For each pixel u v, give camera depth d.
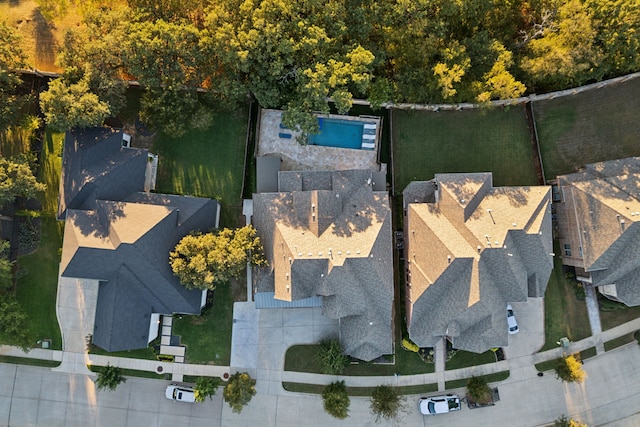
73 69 41.38
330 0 40.09
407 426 47.97
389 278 43.06
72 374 48.00
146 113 44.16
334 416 45.38
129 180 44.31
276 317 47.66
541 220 42.47
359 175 44.34
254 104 47.03
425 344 44.72
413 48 41.19
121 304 43.84
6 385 48.50
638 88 46.66
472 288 41.69
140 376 47.84
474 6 40.31
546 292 47.59
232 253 40.59
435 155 47.41
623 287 44.28
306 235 42.66
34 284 47.47
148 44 38.91
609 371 47.78
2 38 40.91
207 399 48.09
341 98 39.44
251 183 47.25
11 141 46.78
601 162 45.03
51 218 47.25
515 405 47.94
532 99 45.66
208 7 41.25
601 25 39.78
